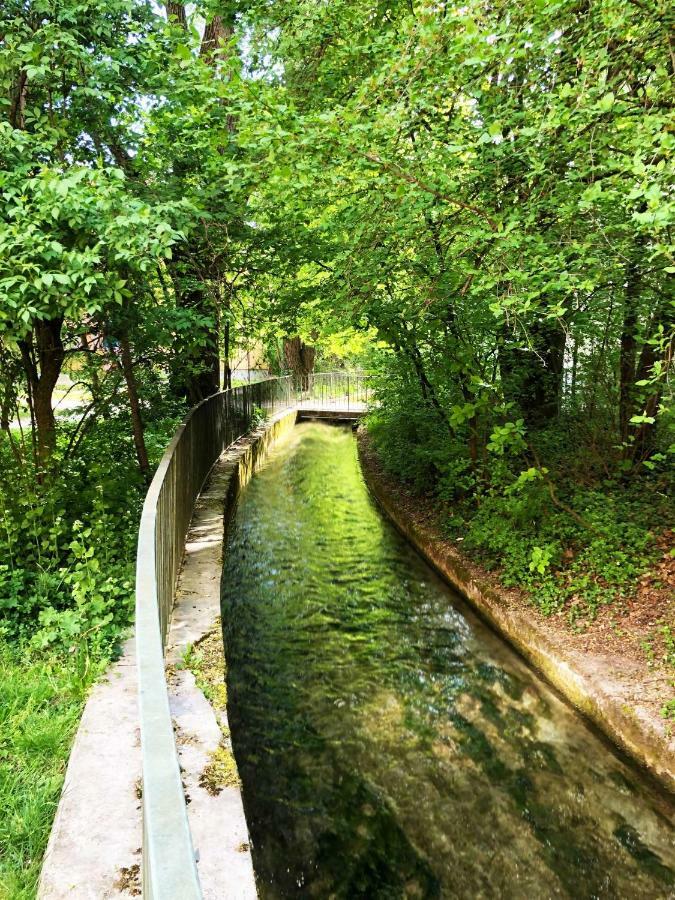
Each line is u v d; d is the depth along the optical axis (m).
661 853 3.82
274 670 5.75
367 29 6.53
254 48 7.17
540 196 4.82
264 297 8.64
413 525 8.86
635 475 7.54
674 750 3.96
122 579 5.03
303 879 3.68
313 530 9.84
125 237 4.38
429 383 8.49
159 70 6.32
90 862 2.41
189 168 7.25
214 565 5.89
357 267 6.12
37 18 5.39
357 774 4.47
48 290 4.36
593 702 4.74
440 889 3.64
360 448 15.05
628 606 5.65
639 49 4.36
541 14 3.83
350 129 4.42
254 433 14.66
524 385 7.88
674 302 4.72
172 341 7.27
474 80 4.69
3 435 6.22
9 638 4.41
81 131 6.16
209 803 2.80
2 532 5.23
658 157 4.03
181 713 3.45
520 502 6.66
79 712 3.51
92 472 6.20
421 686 5.53
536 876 3.71
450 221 5.30
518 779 4.43
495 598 6.32
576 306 6.31
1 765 3.05
